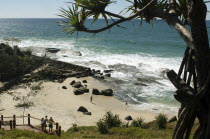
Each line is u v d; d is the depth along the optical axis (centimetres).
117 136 1617
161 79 4181
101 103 3178
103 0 414
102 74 4509
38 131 1700
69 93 3478
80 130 1972
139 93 3550
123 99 3334
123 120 2639
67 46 8000
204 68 385
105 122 2056
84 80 4038
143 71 4712
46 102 3075
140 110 2958
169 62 5512
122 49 7481
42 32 14738
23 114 2545
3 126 1756
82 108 2875
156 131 1748
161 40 10419
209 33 10925
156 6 445
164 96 3400
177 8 451
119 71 4728
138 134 1652
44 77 4094
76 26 411
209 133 389
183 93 412
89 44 8569
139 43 9150
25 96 3203
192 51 408
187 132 439
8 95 3206
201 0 362
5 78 3847
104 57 6131
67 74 4303
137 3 438
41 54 6147
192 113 420
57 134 1647
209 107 392
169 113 2838
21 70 4109
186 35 391
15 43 8456
